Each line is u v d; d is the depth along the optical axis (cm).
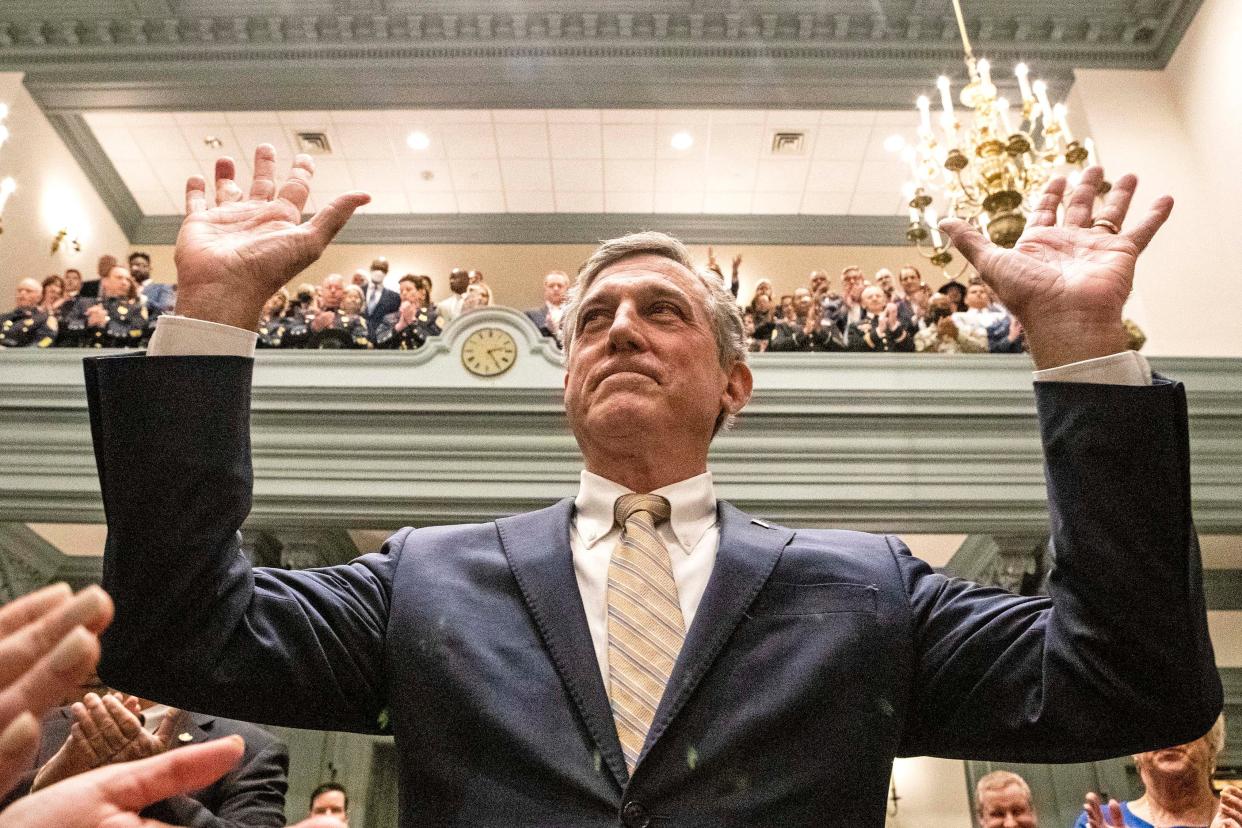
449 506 669
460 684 111
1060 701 109
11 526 774
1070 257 120
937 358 704
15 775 59
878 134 1097
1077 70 997
